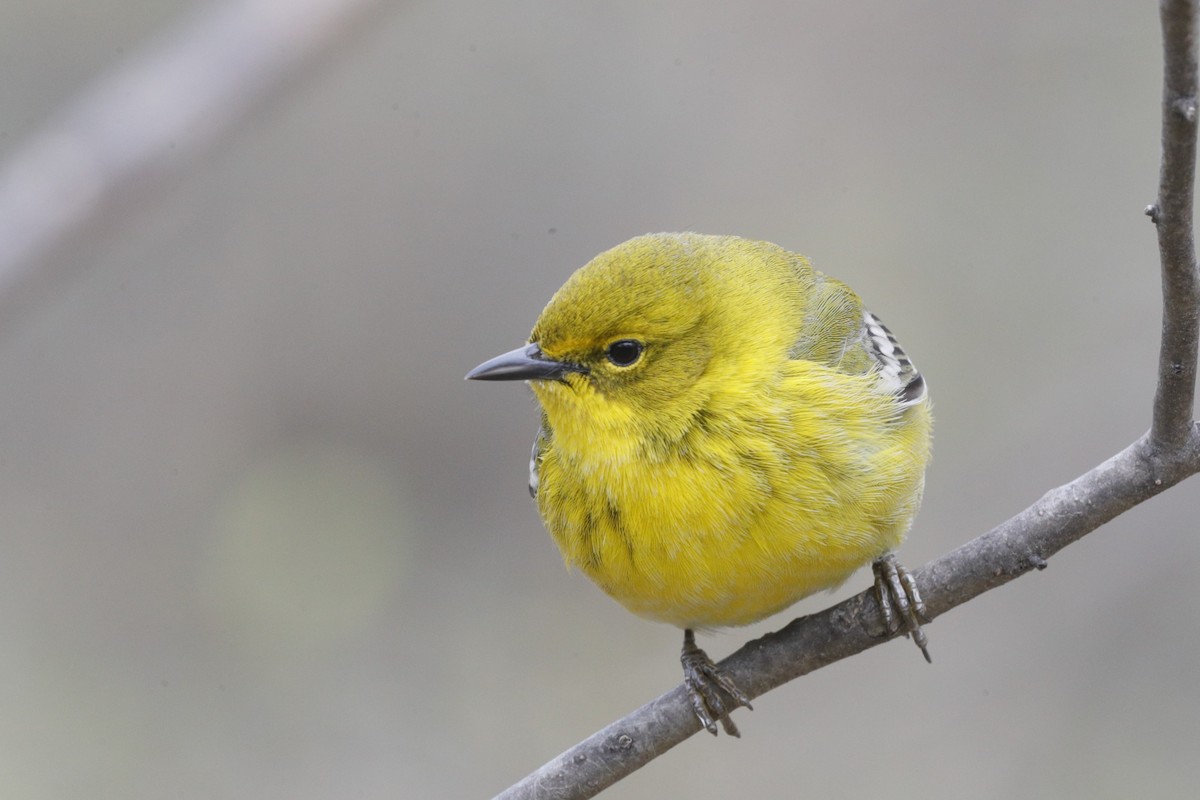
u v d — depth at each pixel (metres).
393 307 16.98
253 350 17.05
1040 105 15.51
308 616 15.91
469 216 16.78
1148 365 14.03
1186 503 13.47
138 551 16.44
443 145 16.75
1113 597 13.38
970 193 15.38
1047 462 13.87
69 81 15.98
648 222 16.17
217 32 10.73
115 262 17.02
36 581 16.14
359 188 16.88
